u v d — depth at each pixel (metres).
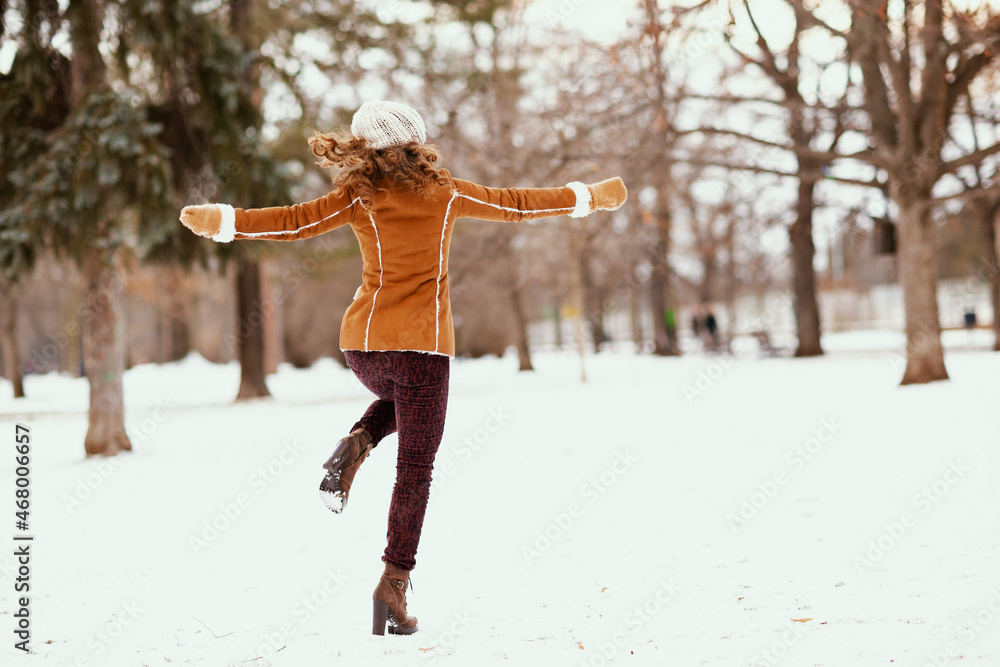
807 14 11.20
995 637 2.71
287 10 17.73
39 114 10.20
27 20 9.72
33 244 10.14
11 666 3.14
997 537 3.98
